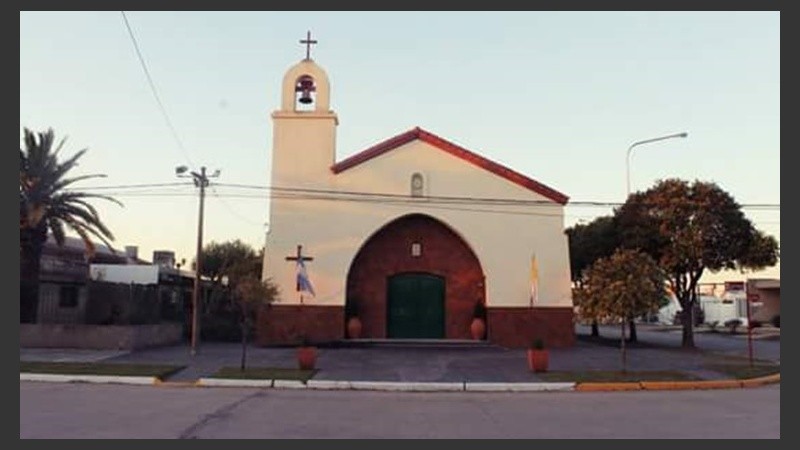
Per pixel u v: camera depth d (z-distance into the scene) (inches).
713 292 2679.6
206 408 526.9
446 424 469.1
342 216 1155.3
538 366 805.9
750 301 936.9
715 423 478.6
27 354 912.9
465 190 1173.7
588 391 700.0
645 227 1200.8
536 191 1176.8
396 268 1208.8
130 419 466.0
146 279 1489.9
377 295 1202.6
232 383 708.7
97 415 481.4
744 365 906.7
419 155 1177.4
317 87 1184.8
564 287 1156.5
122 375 722.2
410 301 1206.9
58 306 1270.9
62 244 1066.7
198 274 981.2
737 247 1165.1
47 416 473.7
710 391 702.5
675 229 1178.6
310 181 1159.0
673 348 1245.1
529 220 1171.3
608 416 513.0
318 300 1131.3
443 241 1217.4
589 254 1341.0
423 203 1167.6
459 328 1198.9
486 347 1120.8
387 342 1126.4
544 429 450.0
